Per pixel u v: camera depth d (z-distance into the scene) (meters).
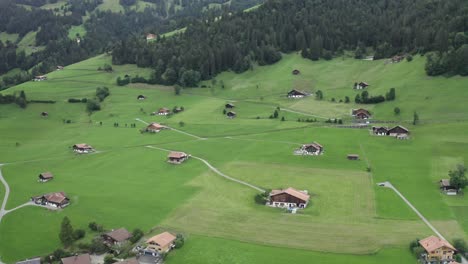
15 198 143.75
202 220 121.56
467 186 134.88
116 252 107.06
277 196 128.75
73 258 100.50
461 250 100.44
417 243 102.44
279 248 105.19
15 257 108.19
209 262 100.75
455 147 163.38
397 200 128.12
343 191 136.25
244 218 121.50
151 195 140.88
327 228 113.56
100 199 139.75
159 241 105.31
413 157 160.00
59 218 127.75
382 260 98.56
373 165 155.88
